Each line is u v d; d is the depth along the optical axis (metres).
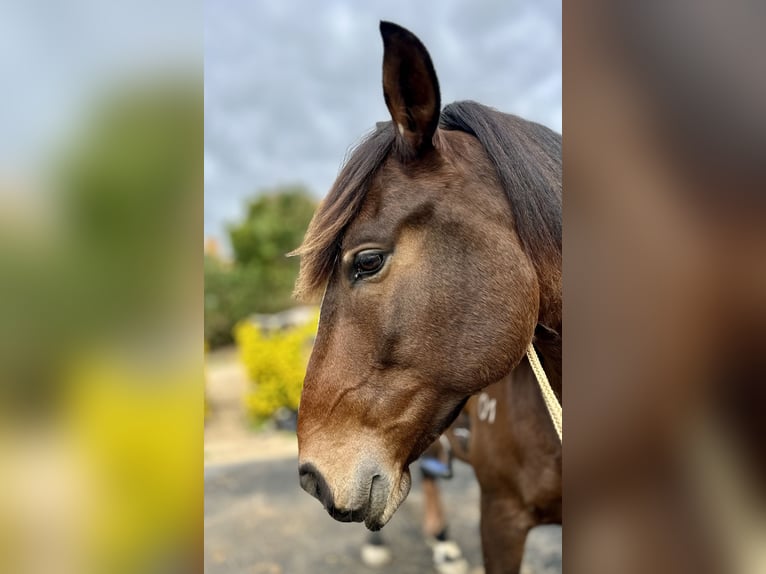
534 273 1.05
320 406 1.04
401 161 1.05
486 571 1.62
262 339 5.53
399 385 1.01
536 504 1.49
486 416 1.57
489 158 1.09
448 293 1.00
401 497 1.04
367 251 1.01
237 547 2.70
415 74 0.98
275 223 9.68
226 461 3.96
